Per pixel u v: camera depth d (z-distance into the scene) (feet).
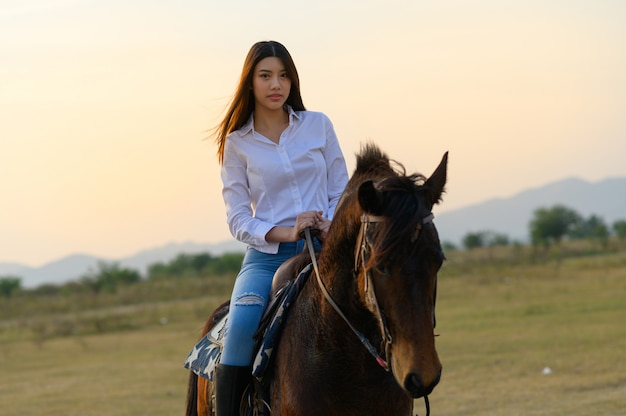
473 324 63.10
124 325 84.58
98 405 40.91
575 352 46.88
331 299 13.38
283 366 14.14
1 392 47.55
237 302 15.47
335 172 16.96
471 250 184.14
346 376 13.41
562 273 106.73
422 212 11.69
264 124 16.56
